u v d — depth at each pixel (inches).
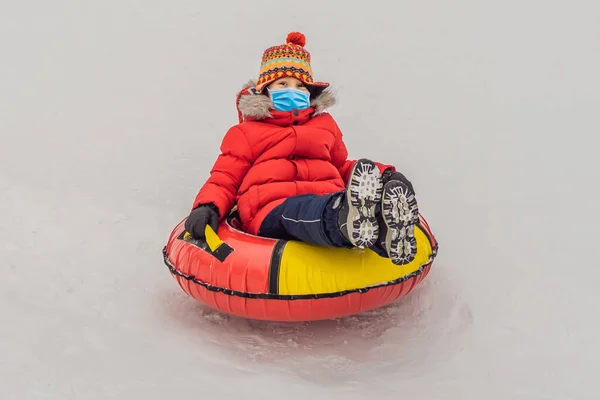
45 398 100.9
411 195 103.5
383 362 114.5
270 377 107.6
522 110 268.4
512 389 106.0
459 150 235.9
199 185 212.7
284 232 123.5
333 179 136.2
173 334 122.5
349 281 113.7
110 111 279.9
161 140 251.3
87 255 160.1
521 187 205.0
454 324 127.7
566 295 139.5
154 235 174.1
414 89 294.5
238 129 135.3
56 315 128.3
